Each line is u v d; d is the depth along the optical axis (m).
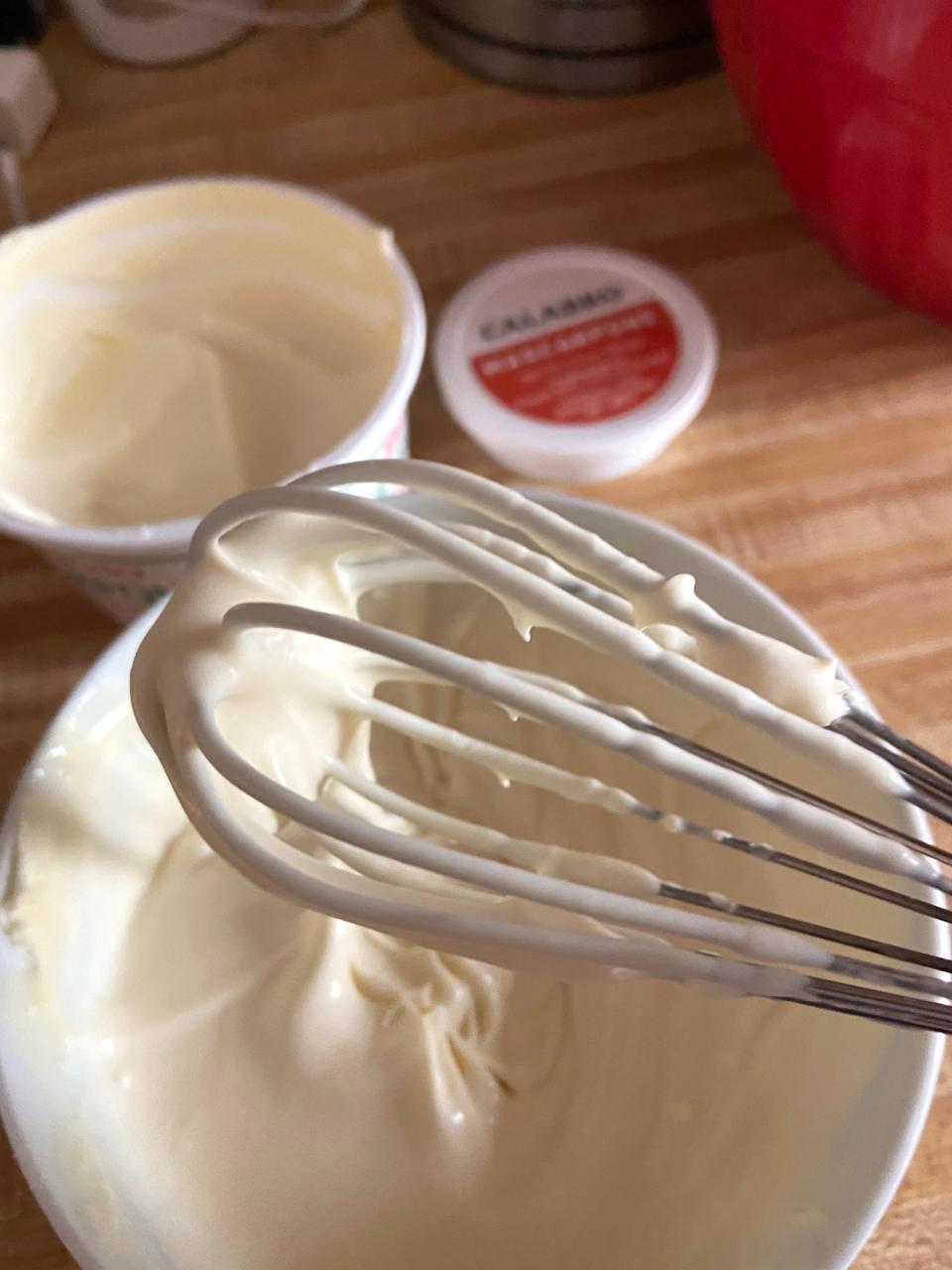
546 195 0.62
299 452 0.51
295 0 0.70
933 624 0.48
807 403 0.54
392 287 0.50
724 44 0.50
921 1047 0.30
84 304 0.55
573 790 0.33
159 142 0.66
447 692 0.46
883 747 0.29
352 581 0.36
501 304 0.56
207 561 0.31
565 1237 0.36
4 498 0.48
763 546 0.50
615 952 0.28
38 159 0.66
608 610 0.28
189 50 0.68
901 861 0.26
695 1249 0.33
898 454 0.52
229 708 0.33
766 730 0.26
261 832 0.31
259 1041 0.39
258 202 0.52
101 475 0.52
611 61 0.62
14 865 0.37
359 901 0.29
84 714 0.39
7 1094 0.33
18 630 0.53
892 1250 0.36
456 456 0.55
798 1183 0.31
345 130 0.65
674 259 0.59
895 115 0.43
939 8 0.38
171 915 0.41
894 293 0.54
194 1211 0.36
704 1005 0.39
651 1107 0.38
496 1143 0.39
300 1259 0.36
